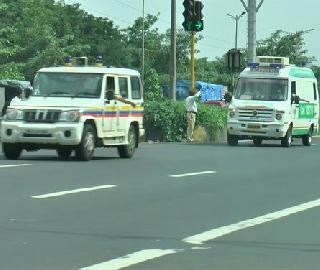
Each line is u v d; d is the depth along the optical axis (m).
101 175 27.25
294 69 52.44
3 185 23.64
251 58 60.97
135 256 14.20
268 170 31.52
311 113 54.50
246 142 56.38
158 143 50.16
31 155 35.78
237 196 22.94
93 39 140.88
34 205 19.86
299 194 23.84
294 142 60.09
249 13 60.84
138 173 28.44
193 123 52.72
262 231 17.11
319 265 13.78
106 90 33.59
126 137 35.28
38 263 13.49
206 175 28.56
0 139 35.19
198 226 17.52
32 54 105.00
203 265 13.59
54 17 119.12
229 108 50.25
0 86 62.22
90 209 19.52
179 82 110.94
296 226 17.91
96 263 13.55
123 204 20.55
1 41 102.00
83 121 31.78
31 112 31.70
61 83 33.44
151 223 17.75
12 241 15.36
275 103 49.81
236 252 14.80
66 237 15.88
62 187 23.52
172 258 14.12
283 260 14.15
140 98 36.97
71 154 36.88
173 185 25.09
